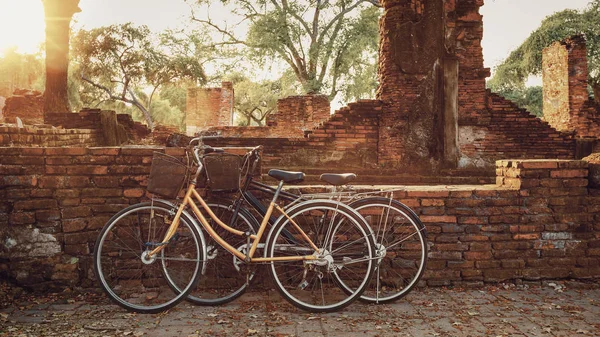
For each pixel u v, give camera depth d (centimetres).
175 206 409
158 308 388
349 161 1132
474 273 454
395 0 1135
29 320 370
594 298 421
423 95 1122
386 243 448
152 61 2945
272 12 2598
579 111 1691
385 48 1149
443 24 1127
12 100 2122
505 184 484
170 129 1634
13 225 435
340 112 1134
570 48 1702
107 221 429
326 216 420
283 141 1131
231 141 1120
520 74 2639
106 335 341
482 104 1172
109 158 445
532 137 1176
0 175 433
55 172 441
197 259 398
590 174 462
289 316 382
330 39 2641
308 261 403
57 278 436
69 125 1224
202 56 2833
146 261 401
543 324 360
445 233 455
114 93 3259
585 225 461
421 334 343
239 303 412
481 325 359
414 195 454
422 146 1122
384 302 412
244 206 428
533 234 459
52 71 1500
